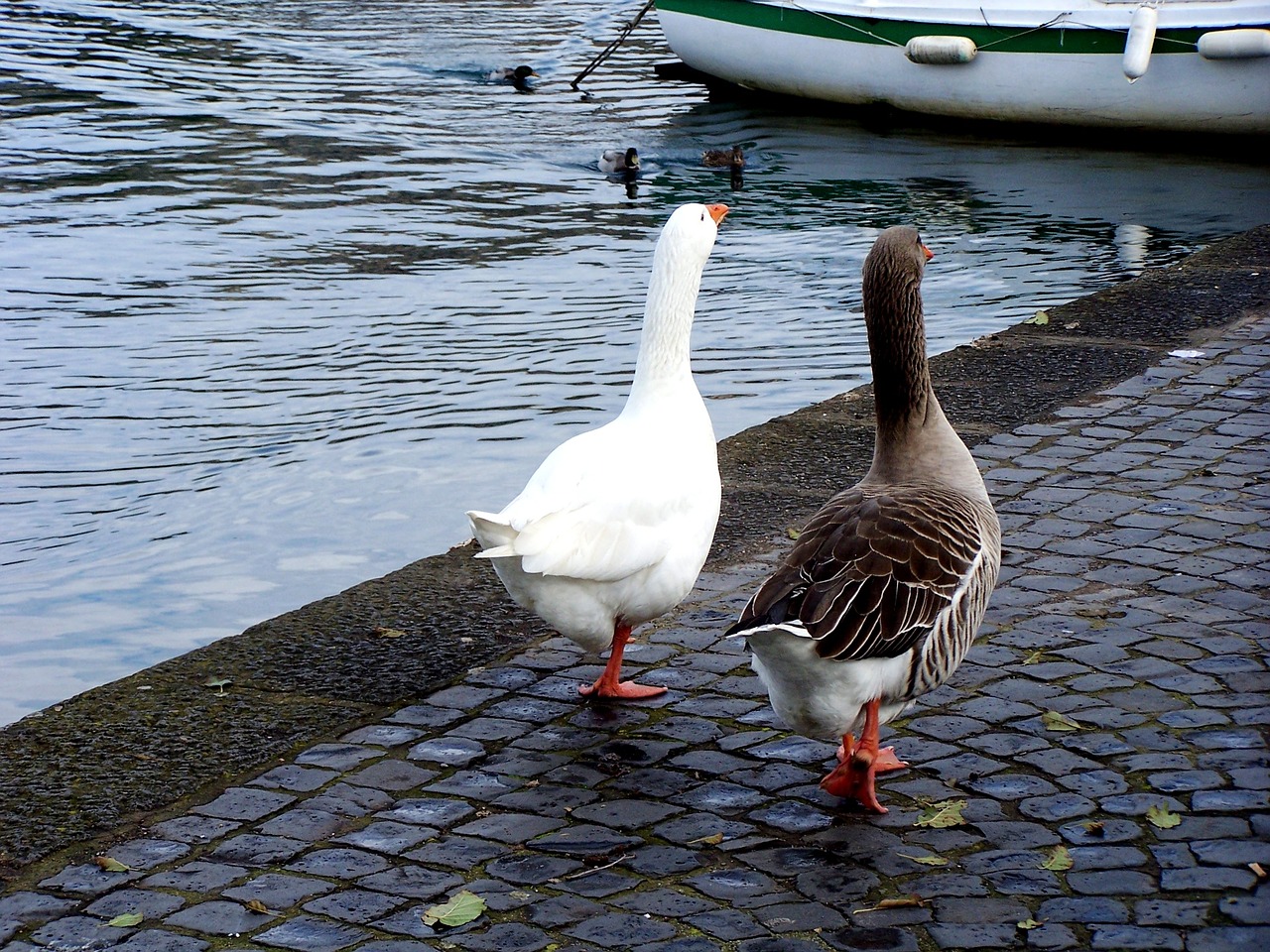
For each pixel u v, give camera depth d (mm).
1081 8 21094
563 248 14664
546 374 10602
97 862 4172
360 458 8992
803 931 3783
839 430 7988
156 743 4879
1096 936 3703
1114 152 20969
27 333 11602
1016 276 13820
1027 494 6879
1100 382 8547
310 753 4816
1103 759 4598
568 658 5520
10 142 19016
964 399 8352
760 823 4344
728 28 24422
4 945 3795
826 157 20406
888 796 4469
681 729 4961
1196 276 10820
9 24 28000
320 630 5773
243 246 14492
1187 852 4062
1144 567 6016
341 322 11977
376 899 3982
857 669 4059
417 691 5266
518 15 31922
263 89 23359
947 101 22688
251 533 7934
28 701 6191
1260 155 20672
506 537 4629
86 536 7926
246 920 3891
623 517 4852
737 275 13797
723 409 9812
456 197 16969
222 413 9859
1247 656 5219
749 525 6699
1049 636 5457
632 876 4078
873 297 4715
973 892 3934
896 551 4176
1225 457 7254
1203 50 20281
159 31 28250
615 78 25938
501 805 4484
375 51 27344
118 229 15031
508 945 3756
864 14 22828
